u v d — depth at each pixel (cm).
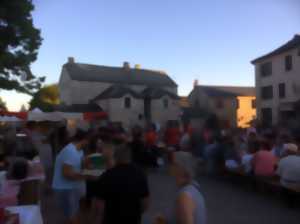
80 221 477
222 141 1241
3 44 1511
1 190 489
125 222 348
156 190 998
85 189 507
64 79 4444
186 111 4659
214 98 4644
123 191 350
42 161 906
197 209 281
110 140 433
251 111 4844
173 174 304
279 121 3033
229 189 1009
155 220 312
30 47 1576
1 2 1459
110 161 426
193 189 289
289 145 834
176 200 285
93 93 4341
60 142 551
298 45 3119
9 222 338
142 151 1136
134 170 366
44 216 691
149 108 4191
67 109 3931
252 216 732
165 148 1511
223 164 1198
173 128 1608
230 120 4666
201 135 1416
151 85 4606
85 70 4466
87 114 1631
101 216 354
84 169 547
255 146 1023
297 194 775
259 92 3803
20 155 824
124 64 4831
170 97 4312
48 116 1375
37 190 566
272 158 950
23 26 1520
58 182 484
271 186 902
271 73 3591
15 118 1377
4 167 718
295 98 3189
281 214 746
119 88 4134
